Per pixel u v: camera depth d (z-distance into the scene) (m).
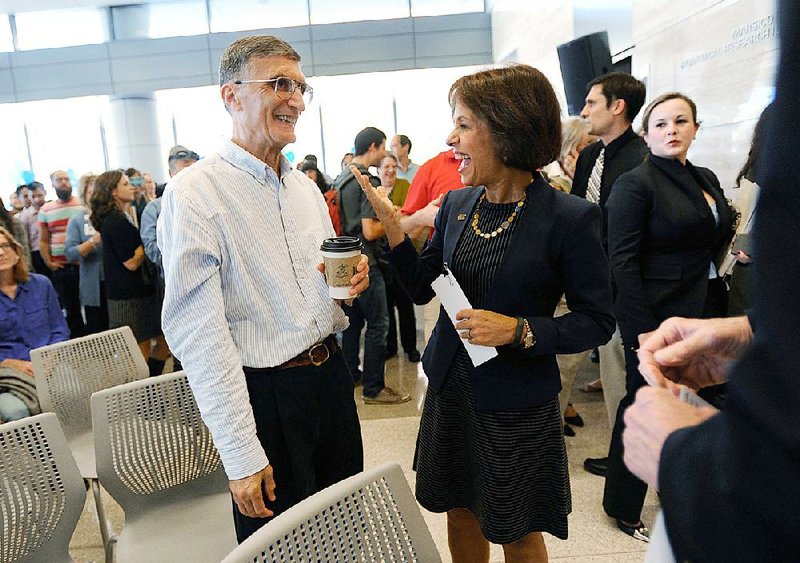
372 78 9.85
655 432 0.52
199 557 1.45
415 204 2.84
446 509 1.43
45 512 1.35
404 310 4.30
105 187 3.74
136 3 9.18
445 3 9.62
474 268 1.29
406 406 3.44
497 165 1.20
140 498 1.59
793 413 0.34
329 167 10.14
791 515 0.34
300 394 1.35
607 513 2.10
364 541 0.89
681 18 3.37
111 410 1.53
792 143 0.34
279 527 0.81
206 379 1.18
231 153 1.30
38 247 4.82
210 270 1.20
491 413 1.26
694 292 1.91
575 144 2.90
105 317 4.27
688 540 0.42
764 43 2.53
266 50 1.25
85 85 9.58
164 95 9.90
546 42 6.86
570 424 2.97
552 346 1.16
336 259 1.25
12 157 10.00
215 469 1.70
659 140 1.88
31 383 2.46
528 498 1.29
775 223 0.35
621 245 1.91
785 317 0.35
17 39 9.45
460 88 1.19
